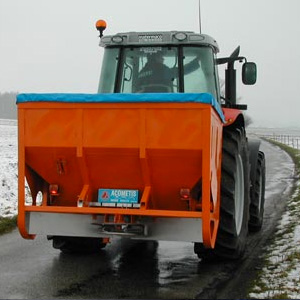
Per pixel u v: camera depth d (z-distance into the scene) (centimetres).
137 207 566
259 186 875
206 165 524
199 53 693
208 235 529
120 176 568
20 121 566
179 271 632
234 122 658
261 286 555
